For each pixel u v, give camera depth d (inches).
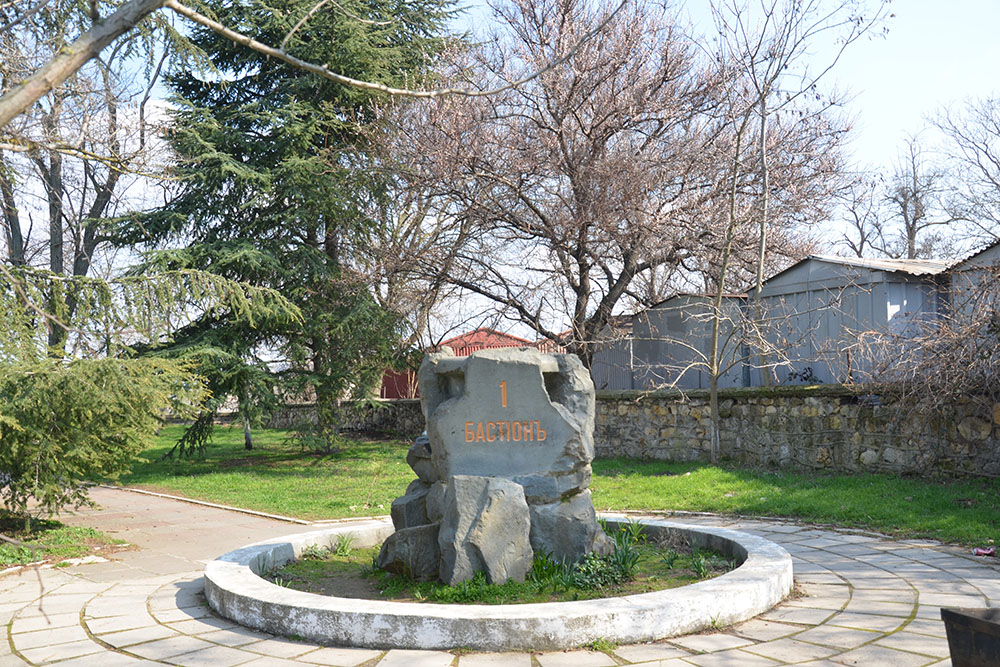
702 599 213.3
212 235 768.3
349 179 764.0
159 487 642.2
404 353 807.7
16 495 385.7
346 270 788.6
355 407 793.6
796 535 358.6
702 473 533.0
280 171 737.0
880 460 483.5
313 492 578.9
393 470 677.9
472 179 700.7
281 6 740.7
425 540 260.2
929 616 220.4
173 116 725.9
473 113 680.4
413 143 716.0
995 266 419.8
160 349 716.0
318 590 261.6
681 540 312.8
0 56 263.0
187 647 211.8
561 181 709.9
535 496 259.0
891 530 358.0
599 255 731.4
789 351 617.3
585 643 200.1
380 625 205.2
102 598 275.4
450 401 272.7
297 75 814.5
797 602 239.9
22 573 321.1
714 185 694.5
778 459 549.3
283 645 210.7
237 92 815.7
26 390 330.6
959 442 439.5
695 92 690.2
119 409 355.6
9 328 311.7
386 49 751.1
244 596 231.0
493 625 199.2
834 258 602.2
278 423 1227.9
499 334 820.6
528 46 709.9
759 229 691.4
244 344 754.2
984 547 311.3
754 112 620.4
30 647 217.5
